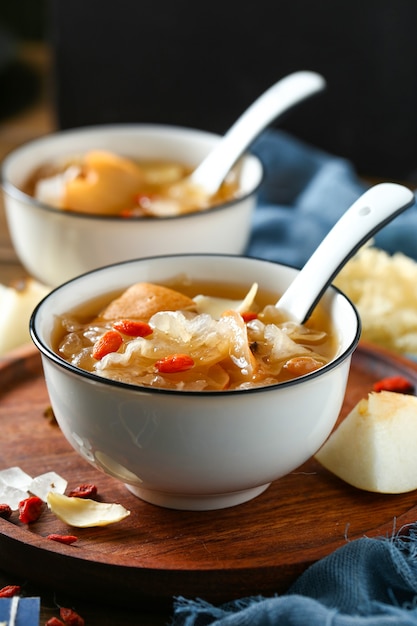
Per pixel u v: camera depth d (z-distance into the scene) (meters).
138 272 0.56
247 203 0.67
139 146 0.76
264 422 0.49
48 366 0.50
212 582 0.49
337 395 0.51
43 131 1.01
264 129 0.70
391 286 0.67
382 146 0.96
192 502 0.52
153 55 0.95
